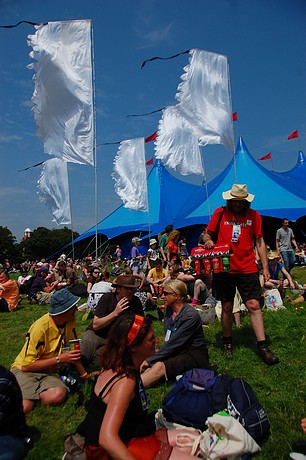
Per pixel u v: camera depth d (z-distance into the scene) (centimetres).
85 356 474
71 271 1237
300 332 566
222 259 485
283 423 327
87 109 1005
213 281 523
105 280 1063
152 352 262
